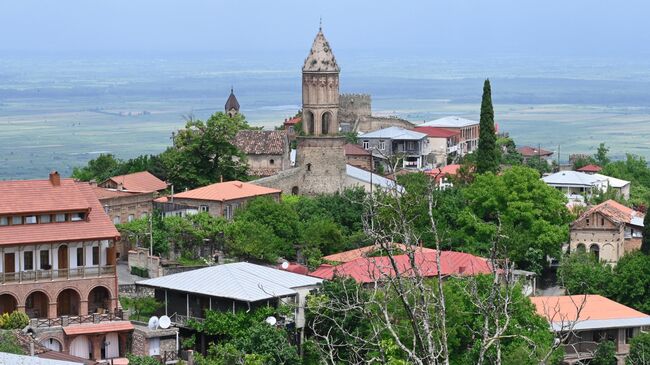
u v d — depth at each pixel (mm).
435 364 58406
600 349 151875
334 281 132875
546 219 197875
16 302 133500
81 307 136375
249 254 176500
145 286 141000
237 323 131875
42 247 136125
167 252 174000
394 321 93062
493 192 198625
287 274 143500
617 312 158000
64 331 127062
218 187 199125
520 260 189625
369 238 66750
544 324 137625
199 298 137000
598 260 193125
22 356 97250
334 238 185000
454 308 125438
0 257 134125
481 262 162125
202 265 168000
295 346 129000
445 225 189875
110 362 121562
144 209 193875
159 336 128375
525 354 120438
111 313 132625
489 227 190875
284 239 184875
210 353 130250
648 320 157125
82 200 140625
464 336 129250
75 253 137250
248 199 197125
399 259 143500
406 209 67312
